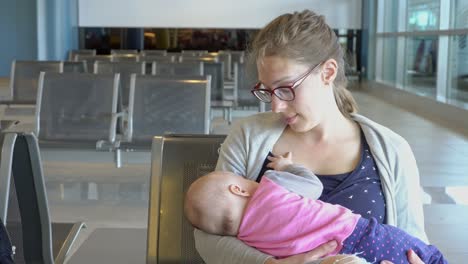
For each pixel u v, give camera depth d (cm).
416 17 1292
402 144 178
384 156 175
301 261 151
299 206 158
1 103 717
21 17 1772
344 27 1772
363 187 171
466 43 990
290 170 170
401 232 161
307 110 164
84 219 425
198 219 166
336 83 178
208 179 167
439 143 786
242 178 169
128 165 592
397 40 1440
